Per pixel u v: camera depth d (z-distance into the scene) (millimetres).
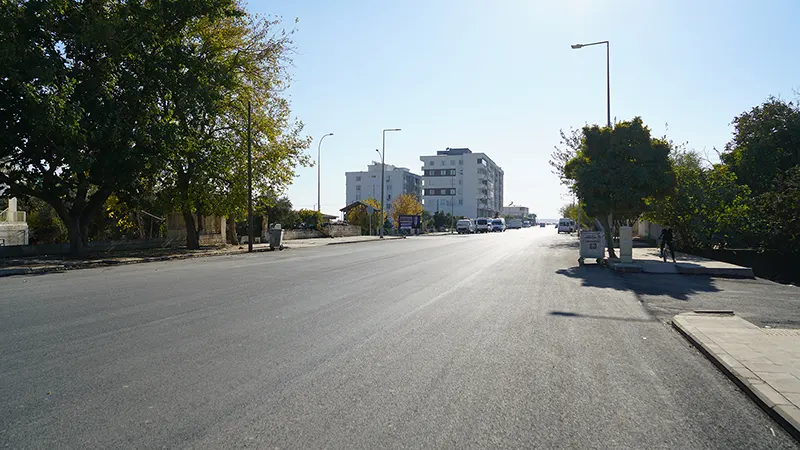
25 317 8664
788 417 4250
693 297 11922
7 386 5098
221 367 5781
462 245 37250
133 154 21422
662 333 7969
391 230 69812
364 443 3848
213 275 15820
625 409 4648
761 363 5867
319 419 4301
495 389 5121
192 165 27875
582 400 4855
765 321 9164
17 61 17641
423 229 80250
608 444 3904
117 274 16359
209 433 4008
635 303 10930
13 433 3994
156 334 7430
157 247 30094
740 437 4098
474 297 11352
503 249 31531
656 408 4691
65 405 4590
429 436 3988
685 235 26219
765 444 3971
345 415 4395
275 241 32281
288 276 15469
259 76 29938
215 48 27188
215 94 24172
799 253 21281
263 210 37656
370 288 12672
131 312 9188
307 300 10703
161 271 17312
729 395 5082
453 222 104750
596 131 22672
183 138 24109
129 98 21656
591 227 51781
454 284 13656
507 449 3783
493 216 162750
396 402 4719
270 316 8883
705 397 5008
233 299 10781
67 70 19625
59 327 7875
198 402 4680
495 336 7496
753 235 23078
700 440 4023
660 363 6211
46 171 21422
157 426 4137
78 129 19188
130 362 5961
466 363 6035
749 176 30250
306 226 58125
